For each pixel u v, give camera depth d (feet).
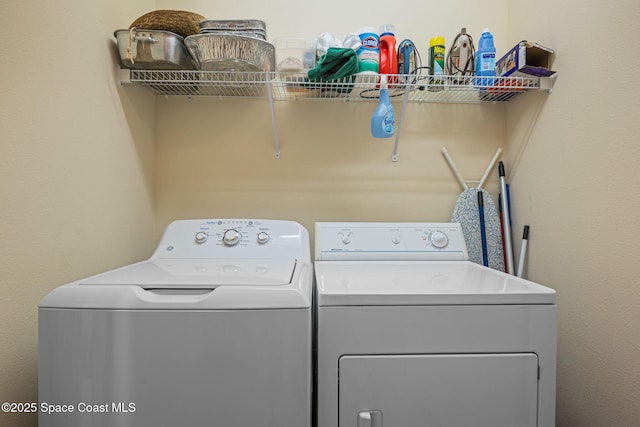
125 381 2.48
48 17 2.94
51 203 2.98
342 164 5.22
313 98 5.14
